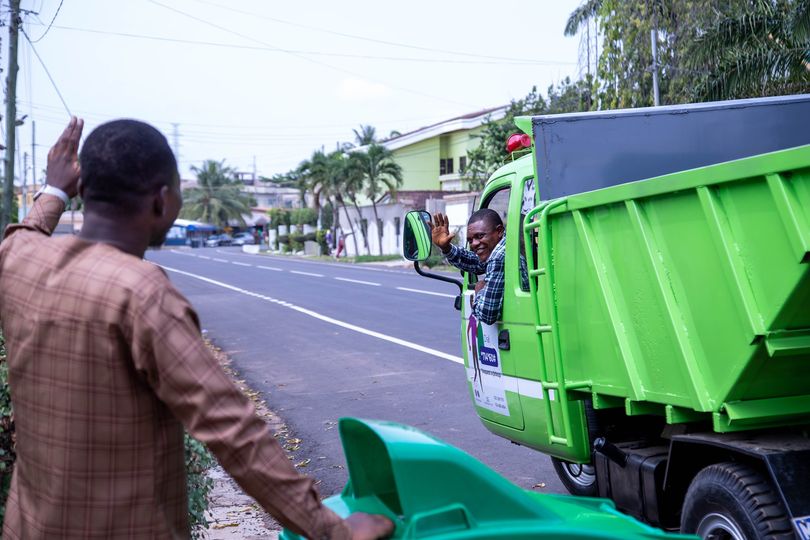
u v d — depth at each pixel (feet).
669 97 60.54
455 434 27.61
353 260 163.02
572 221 14.37
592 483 18.86
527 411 17.38
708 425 12.96
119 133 7.38
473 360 19.88
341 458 25.75
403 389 35.50
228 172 347.97
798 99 17.33
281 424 30.63
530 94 118.11
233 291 94.17
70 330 6.83
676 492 13.82
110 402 6.78
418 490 7.27
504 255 17.84
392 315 63.26
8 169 40.29
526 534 7.39
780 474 11.18
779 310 10.26
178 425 7.20
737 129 16.80
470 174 169.37
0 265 7.55
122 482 6.82
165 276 7.04
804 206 9.72
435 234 19.44
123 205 7.33
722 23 51.37
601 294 13.47
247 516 20.31
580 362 14.56
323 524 6.86
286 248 228.22
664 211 12.05
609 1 63.82
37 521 6.96
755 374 11.10
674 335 11.96
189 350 6.72
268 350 49.03
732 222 10.83
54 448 6.86
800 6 46.03
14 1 39.17
